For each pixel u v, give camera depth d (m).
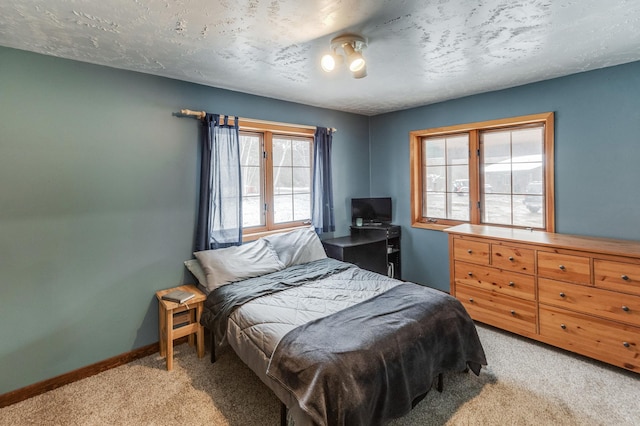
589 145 2.72
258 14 1.69
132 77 2.54
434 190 3.98
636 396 2.03
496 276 2.87
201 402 2.06
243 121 3.13
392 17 1.76
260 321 2.03
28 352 2.16
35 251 2.18
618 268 2.21
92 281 2.41
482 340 2.78
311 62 2.40
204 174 2.90
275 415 1.93
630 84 2.51
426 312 2.05
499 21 1.82
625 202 2.57
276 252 3.14
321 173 3.83
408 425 1.83
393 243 4.22
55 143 2.23
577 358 2.47
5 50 2.05
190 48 2.12
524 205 3.23
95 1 1.54
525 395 2.06
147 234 2.66
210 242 2.94
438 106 3.72
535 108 3.00
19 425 1.89
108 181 2.45
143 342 2.66
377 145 4.40
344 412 1.44
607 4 1.65
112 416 1.95
